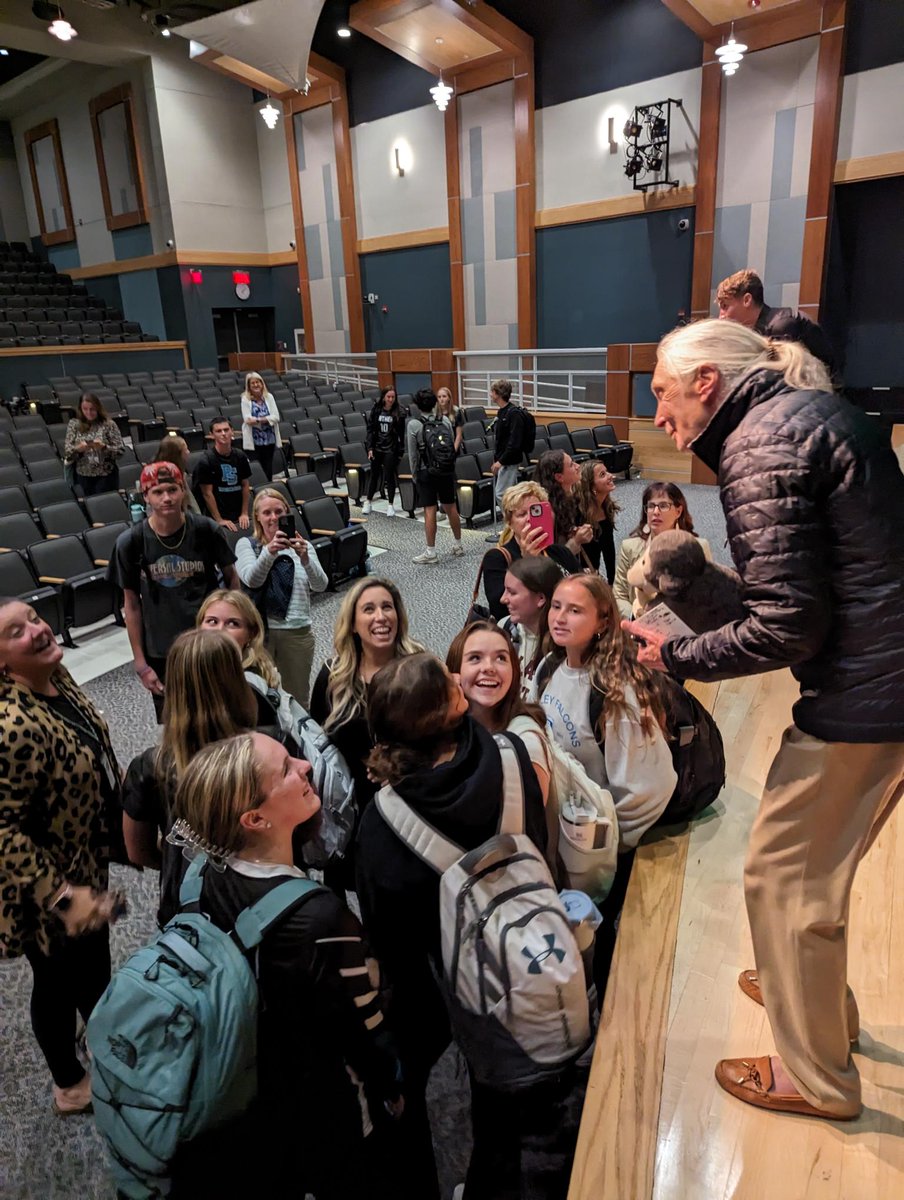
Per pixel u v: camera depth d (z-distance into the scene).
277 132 15.15
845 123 9.20
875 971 1.70
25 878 1.44
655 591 1.24
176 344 14.91
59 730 1.57
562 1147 1.38
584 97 11.12
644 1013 1.65
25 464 7.32
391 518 7.67
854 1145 1.34
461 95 12.19
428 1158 1.38
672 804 2.18
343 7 12.81
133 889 2.47
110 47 13.28
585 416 10.12
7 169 18.03
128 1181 1.04
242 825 1.14
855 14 8.89
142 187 14.94
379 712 1.34
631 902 1.97
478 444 8.30
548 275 12.14
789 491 1.03
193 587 2.77
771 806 1.21
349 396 12.07
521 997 1.27
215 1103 1.01
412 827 1.31
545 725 1.78
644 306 11.29
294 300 16.08
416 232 13.47
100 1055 1.03
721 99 9.89
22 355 12.53
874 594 1.03
